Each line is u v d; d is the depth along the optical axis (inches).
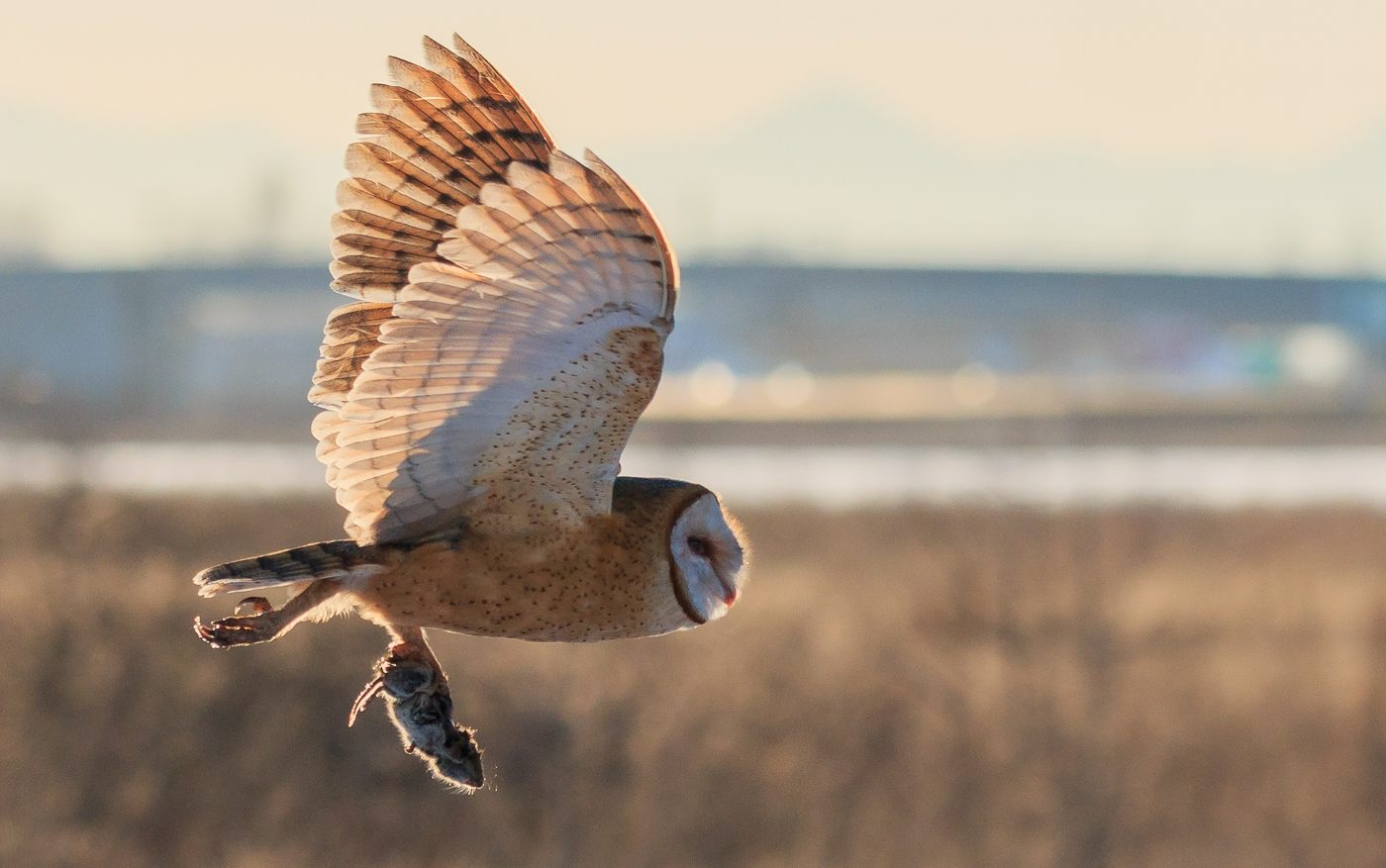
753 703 724.7
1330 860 675.4
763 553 980.6
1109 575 885.8
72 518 902.4
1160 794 701.9
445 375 215.3
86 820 657.0
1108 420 1863.9
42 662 718.5
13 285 3171.8
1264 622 854.5
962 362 3846.0
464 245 200.8
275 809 661.9
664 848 661.9
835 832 675.4
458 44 214.8
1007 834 682.2
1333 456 1644.9
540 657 716.0
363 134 223.3
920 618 813.9
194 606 769.6
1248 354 3870.6
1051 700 744.3
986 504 1030.4
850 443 1713.8
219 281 3302.2
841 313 3902.6
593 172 191.3
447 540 237.3
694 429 1787.6
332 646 719.7
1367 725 735.7
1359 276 3937.0
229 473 1267.2
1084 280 3843.5
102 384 2839.6
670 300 203.2
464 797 662.5
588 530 238.4
